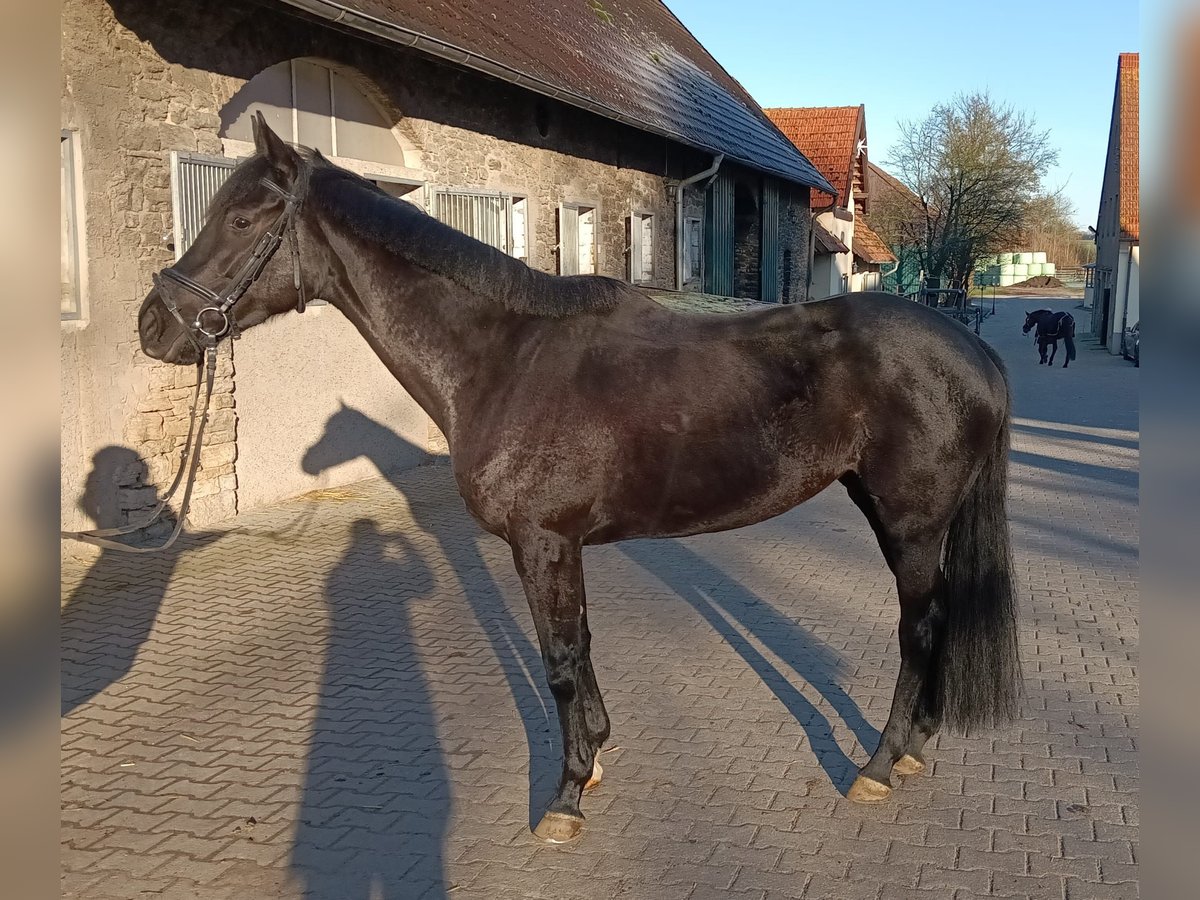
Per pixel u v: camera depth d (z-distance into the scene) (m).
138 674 4.92
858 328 3.45
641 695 4.64
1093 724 4.32
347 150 9.04
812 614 5.88
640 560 7.17
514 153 11.28
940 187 39.09
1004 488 3.64
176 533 3.67
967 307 38.81
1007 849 3.31
